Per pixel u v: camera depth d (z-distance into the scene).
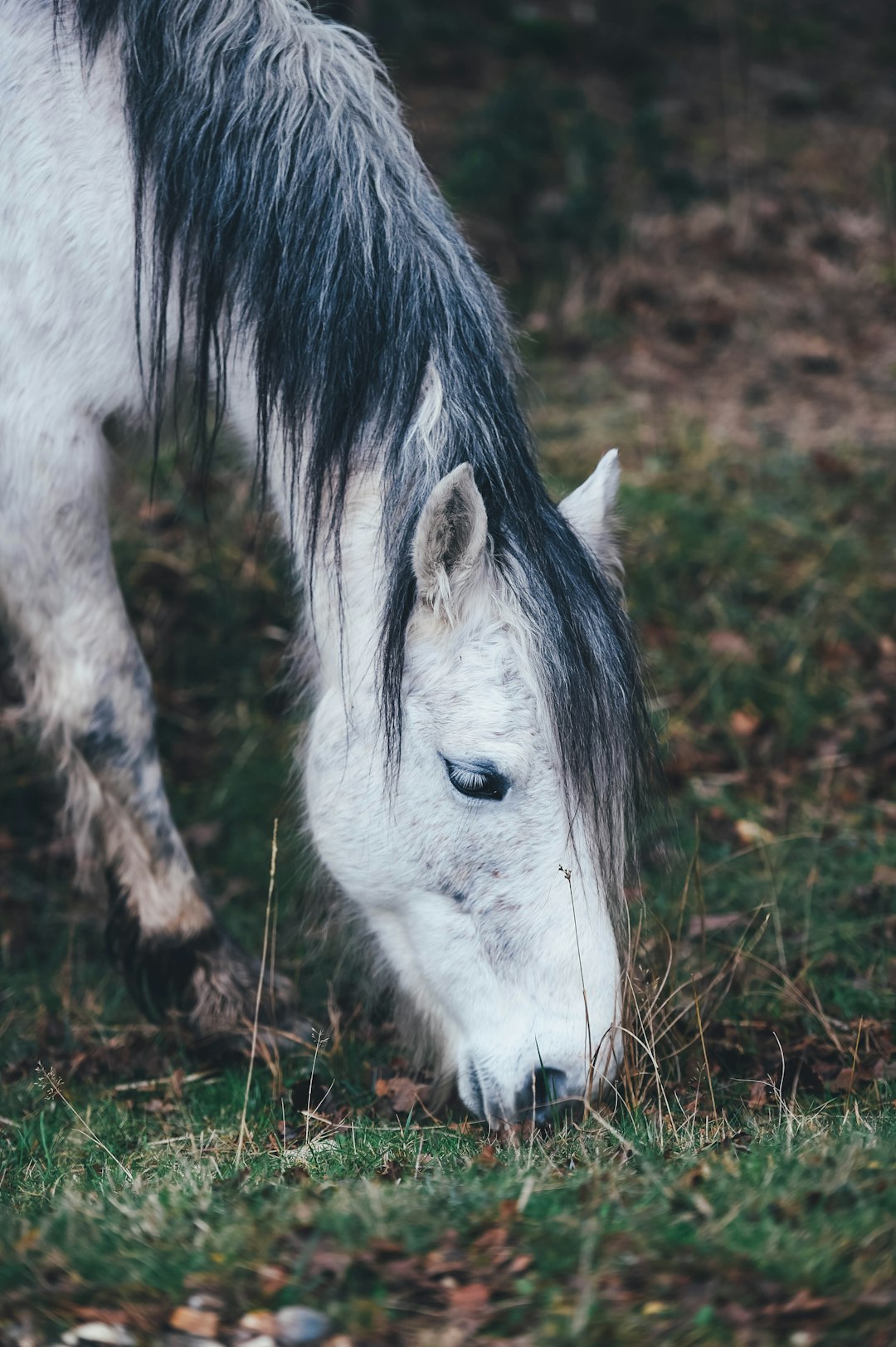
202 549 6.74
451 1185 2.80
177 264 3.90
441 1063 3.74
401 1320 2.34
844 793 5.56
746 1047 3.95
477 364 3.62
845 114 12.29
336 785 3.68
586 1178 2.78
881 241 10.13
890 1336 2.20
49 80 3.89
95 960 4.96
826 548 6.89
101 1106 3.83
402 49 12.04
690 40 13.57
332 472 3.66
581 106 10.15
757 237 10.02
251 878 5.26
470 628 3.35
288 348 3.74
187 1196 2.88
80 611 4.10
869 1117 3.26
